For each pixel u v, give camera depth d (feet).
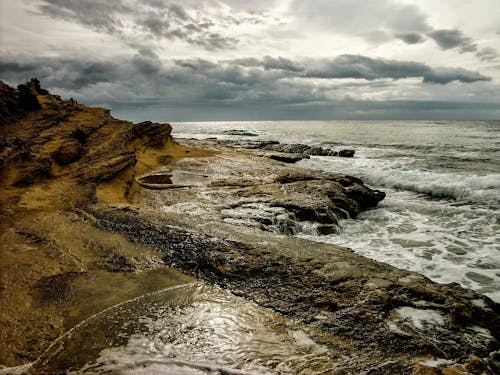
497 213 39.01
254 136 187.32
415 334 13.29
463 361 12.05
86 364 11.41
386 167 72.08
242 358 11.82
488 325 14.14
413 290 15.93
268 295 16.14
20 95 51.78
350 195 41.91
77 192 31.19
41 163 34.30
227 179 49.24
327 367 11.48
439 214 39.55
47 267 18.28
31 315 14.16
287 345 12.64
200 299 15.74
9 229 23.04
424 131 206.69
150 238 22.33
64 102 60.54
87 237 22.40
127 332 13.17
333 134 198.80
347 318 14.29
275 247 20.94
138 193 38.96
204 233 23.06
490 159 82.94
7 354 11.87
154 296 15.90
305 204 34.78
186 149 76.59
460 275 23.20
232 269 18.40
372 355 12.21
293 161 82.94
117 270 18.44
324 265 18.52
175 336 12.98
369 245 29.14
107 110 62.03
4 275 17.11
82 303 15.20
